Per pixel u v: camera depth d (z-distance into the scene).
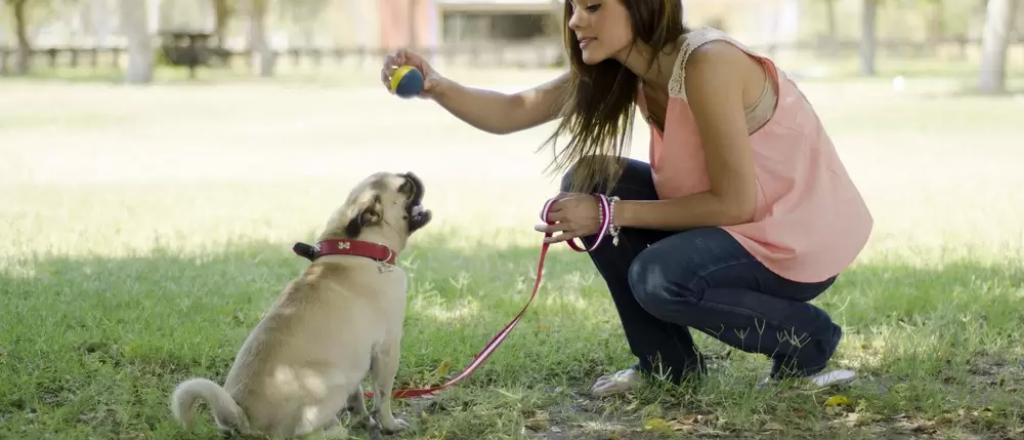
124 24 35.38
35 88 31.78
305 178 12.68
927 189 10.95
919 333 4.93
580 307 5.73
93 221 9.12
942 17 69.69
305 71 43.78
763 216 4.02
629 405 4.26
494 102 4.52
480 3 46.03
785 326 4.10
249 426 3.62
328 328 3.75
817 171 4.04
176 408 3.52
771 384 4.26
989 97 25.61
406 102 26.70
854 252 4.10
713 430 3.94
